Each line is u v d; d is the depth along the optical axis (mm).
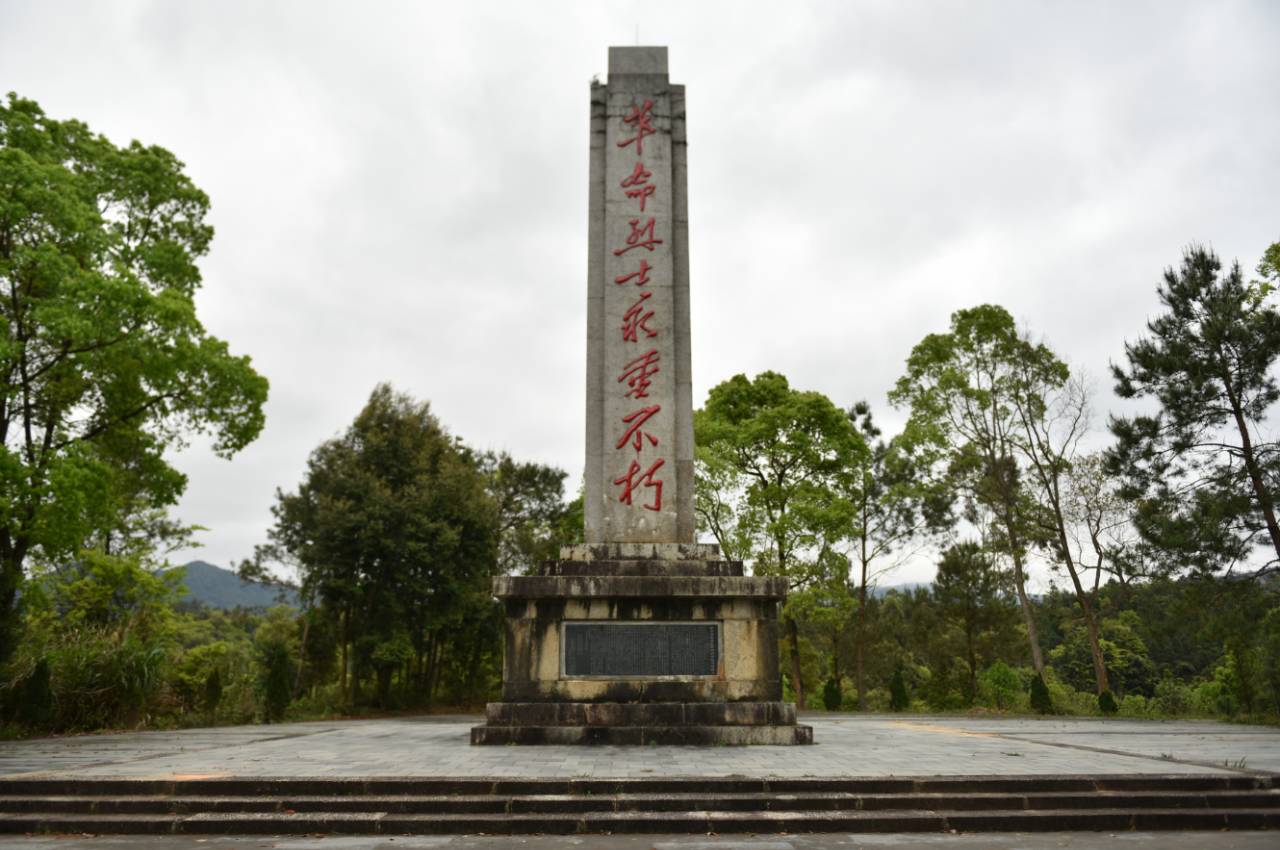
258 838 9141
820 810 9828
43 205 19625
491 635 40656
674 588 15164
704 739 14555
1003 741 16344
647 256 17406
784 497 34031
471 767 11547
